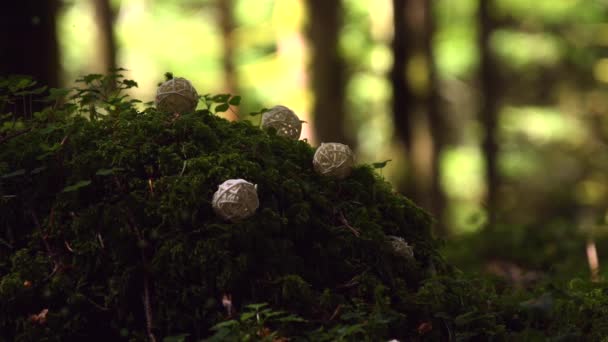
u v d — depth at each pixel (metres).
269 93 6.45
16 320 1.59
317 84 4.11
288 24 4.13
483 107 6.71
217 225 1.58
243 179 1.60
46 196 1.63
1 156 1.64
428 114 5.05
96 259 1.59
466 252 2.48
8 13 2.44
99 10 5.06
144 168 1.62
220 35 5.84
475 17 7.04
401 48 5.11
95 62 5.17
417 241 1.71
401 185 5.01
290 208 1.63
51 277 1.59
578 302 1.67
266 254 1.60
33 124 1.68
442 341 1.62
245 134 1.68
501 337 1.63
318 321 1.59
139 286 1.59
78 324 1.58
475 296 1.67
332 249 1.64
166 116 1.66
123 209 1.59
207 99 1.69
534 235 2.53
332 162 1.67
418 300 1.63
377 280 1.64
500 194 6.50
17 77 1.65
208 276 1.58
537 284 1.98
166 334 1.58
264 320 1.53
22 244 1.62
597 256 2.41
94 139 1.64
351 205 1.67
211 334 1.57
